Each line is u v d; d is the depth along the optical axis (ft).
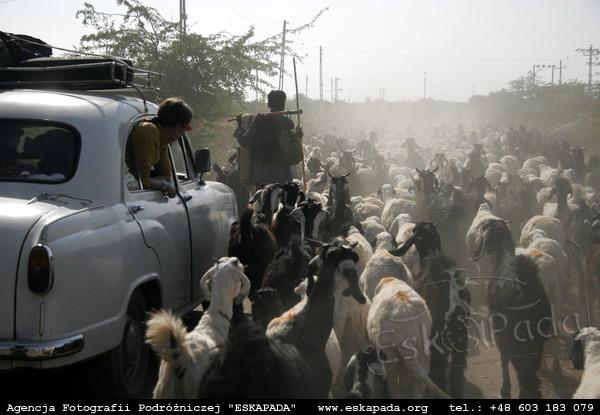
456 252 36.45
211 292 17.56
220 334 16.90
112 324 16.55
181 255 21.09
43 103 18.74
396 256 24.08
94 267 16.02
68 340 15.19
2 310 15.01
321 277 16.62
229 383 12.66
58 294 15.12
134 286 17.56
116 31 72.28
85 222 16.25
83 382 16.90
